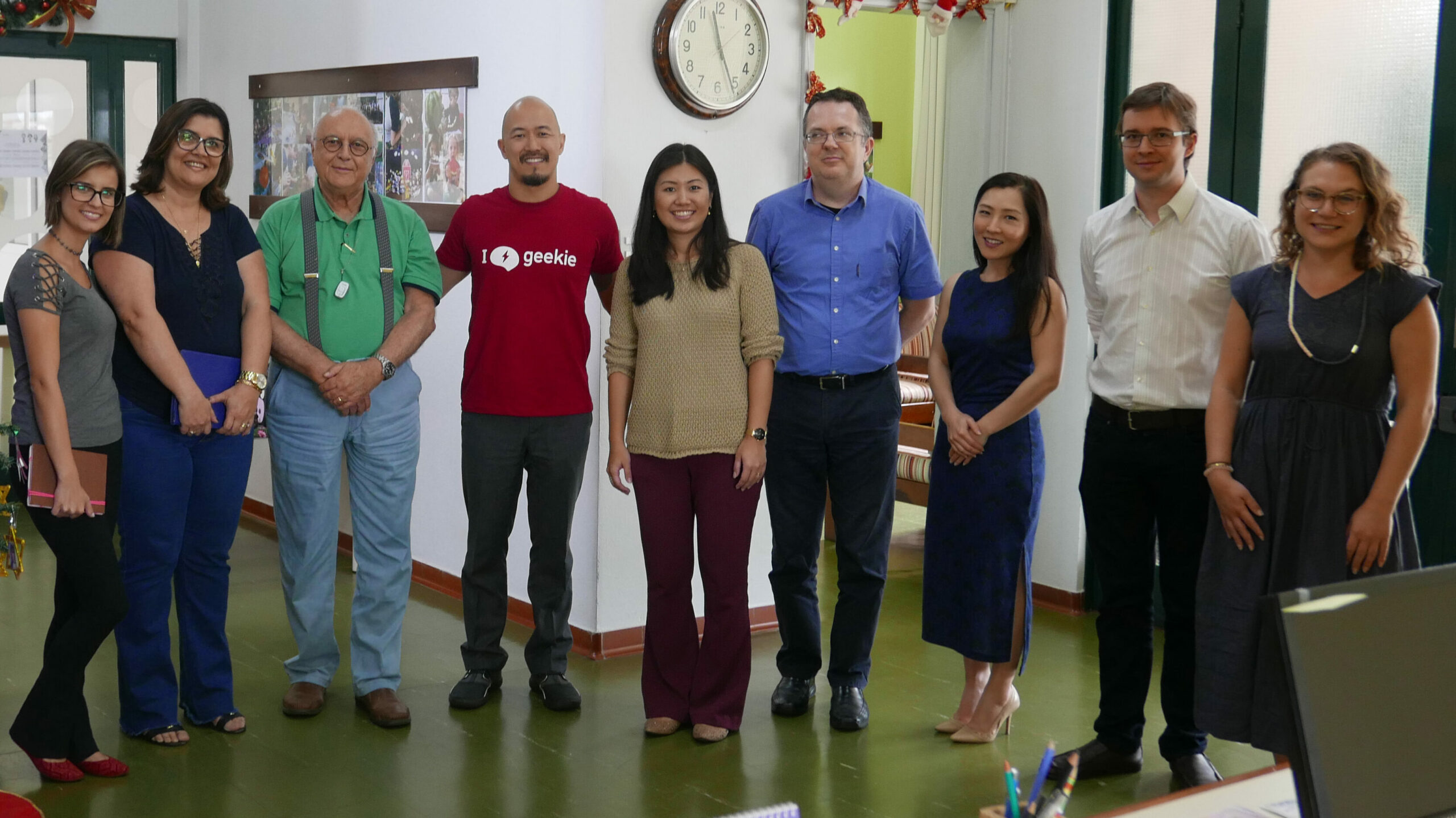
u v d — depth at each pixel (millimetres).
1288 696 1169
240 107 6105
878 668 4102
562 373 3516
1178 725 3121
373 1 5098
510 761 3252
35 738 2990
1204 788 1602
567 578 3699
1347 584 1223
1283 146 4164
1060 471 4816
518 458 3541
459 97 4664
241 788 3033
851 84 7773
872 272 3432
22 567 3035
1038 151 4828
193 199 3139
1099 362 3131
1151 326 3000
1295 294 2668
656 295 3240
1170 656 3104
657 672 3457
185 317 3098
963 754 3346
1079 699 3818
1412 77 3814
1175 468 2982
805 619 3613
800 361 3430
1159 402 2973
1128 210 3096
